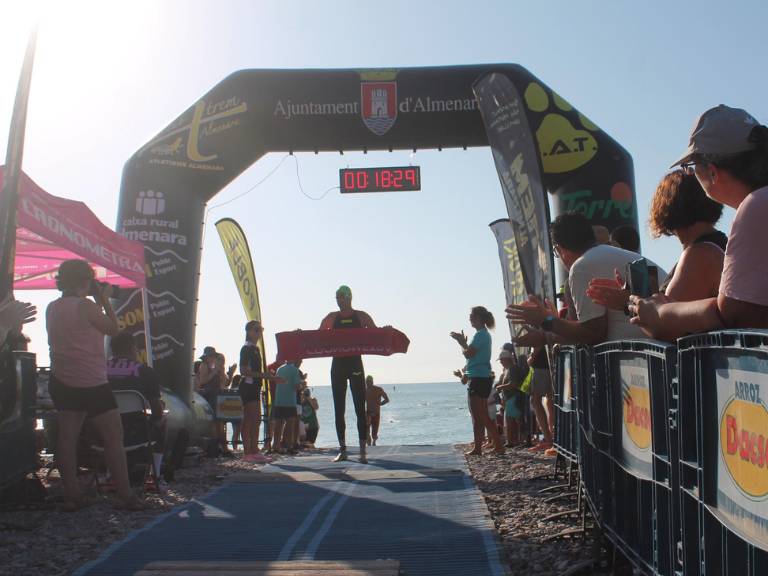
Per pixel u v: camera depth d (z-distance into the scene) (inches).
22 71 246.2
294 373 529.3
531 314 189.6
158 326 524.7
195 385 569.0
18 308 226.2
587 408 203.5
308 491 321.1
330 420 4849.9
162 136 554.6
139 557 208.8
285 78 561.9
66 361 269.3
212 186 555.8
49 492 310.7
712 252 134.0
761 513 90.2
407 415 5511.8
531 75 560.1
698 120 120.0
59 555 211.2
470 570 189.9
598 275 184.4
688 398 117.4
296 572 185.9
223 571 187.9
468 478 343.9
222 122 555.2
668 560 132.4
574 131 542.6
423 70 567.5
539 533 226.1
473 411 446.9
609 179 540.1
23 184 267.6
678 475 123.0
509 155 427.2
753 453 92.7
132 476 334.3
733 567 102.3
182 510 277.9
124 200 545.3
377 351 431.8
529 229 411.8
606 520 179.6
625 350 152.3
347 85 561.6
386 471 375.9
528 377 496.7
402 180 581.6
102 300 283.7
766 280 99.8
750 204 102.6
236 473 383.2
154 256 534.9
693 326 110.9
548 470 354.3
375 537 228.5
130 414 307.4
